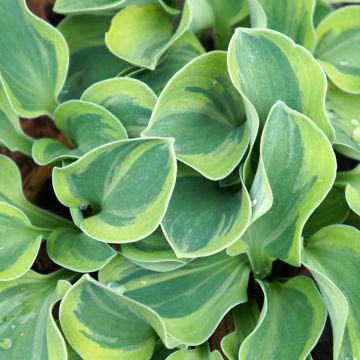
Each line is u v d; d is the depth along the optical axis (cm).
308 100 58
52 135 70
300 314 58
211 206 59
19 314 59
